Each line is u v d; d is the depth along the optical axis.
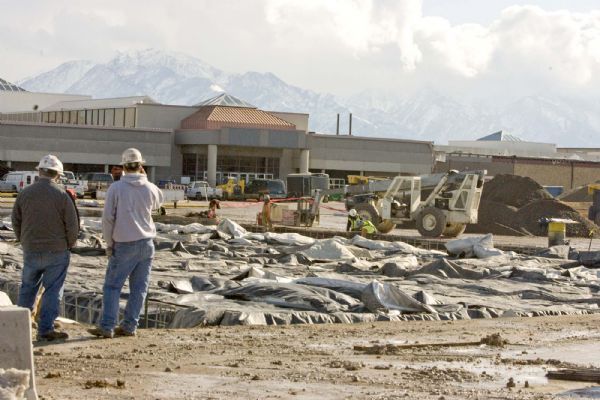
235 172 111.88
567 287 23.28
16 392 7.92
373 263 28.03
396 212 50.69
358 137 116.94
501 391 9.70
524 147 158.75
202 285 20.48
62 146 102.56
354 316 16.83
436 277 24.52
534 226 58.03
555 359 12.05
